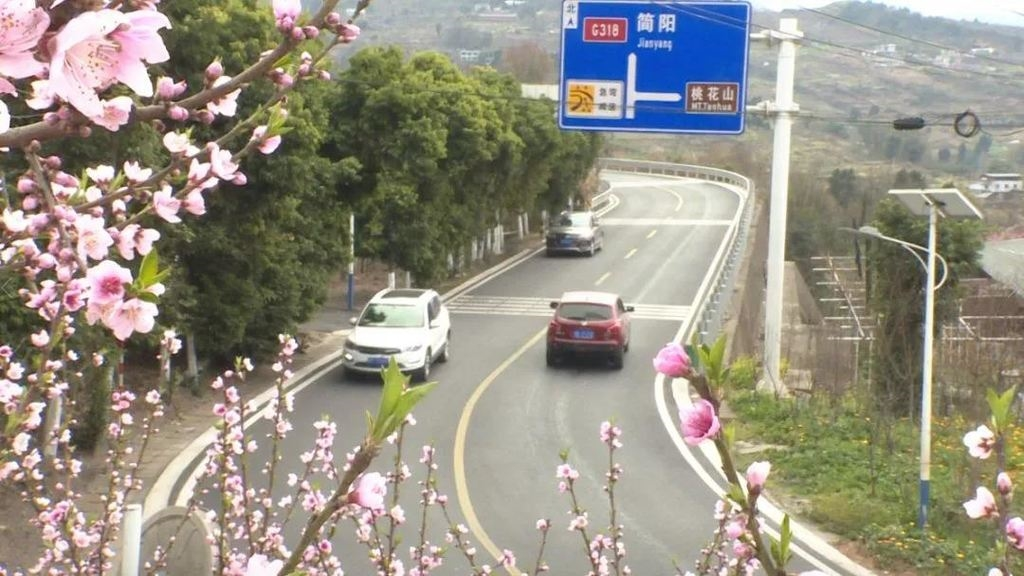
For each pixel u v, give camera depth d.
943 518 12.36
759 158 72.56
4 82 1.71
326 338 23.58
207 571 6.96
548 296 30.14
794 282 38.66
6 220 3.09
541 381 20.17
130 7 2.17
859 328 20.61
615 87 16.98
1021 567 6.88
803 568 11.30
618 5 16.89
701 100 16.84
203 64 14.87
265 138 3.10
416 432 16.42
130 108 2.27
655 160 76.69
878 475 13.95
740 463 15.18
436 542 11.55
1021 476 12.96
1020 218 36.75
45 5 1.83
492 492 13.64
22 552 9.69
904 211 18.38
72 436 12.84
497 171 33.25
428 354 20.11
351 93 26.27
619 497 13.70
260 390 18.52
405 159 26.23
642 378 20.64
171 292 16.17
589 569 11.06
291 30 2.77
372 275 33.47
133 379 17.44
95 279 2.46
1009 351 17.81
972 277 24.59
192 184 3.04
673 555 11.62
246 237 18.19
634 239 41.72
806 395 18.62
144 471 13.59
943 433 15.86
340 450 15.11
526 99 37.16
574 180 45.25
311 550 5.57
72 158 10.79
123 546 6.79
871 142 52.75
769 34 18.47
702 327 23.00
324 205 21.27
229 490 6.32
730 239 41.28
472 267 35.16
